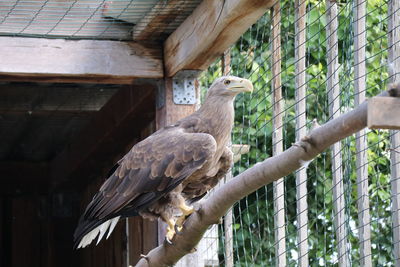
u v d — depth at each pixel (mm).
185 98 7355
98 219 5984
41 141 10398
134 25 7188
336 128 3719
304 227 5648
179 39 7004
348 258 5238
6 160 11023
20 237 11234
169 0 6602
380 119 3465
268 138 8836
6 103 8805
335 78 5355
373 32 8039
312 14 8227
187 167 5836
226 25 6145
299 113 5727
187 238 5152
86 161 9672
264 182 4352
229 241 6719
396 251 4746
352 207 7617
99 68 7160
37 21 6922
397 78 4793
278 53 6090
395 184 4777
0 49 6980
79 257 11281
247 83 6031
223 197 4645
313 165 8406
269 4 5867
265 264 8812
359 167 5066
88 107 9023
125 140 8945
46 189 11211
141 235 8492
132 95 7984
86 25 7070
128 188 5918
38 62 7035
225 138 6094
